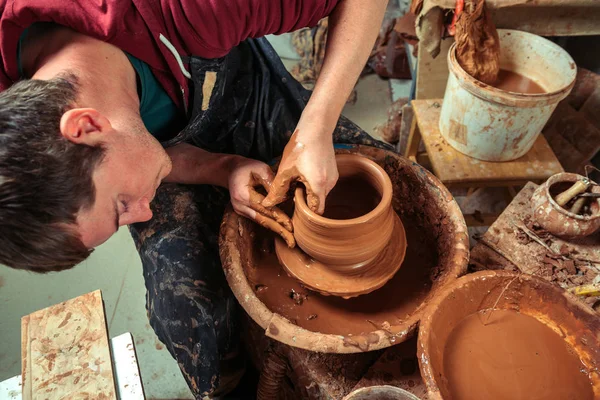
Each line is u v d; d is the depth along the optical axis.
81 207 0.78
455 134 1.79
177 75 1.01
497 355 1.06
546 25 1.77
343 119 1.62
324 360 1.19
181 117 1.21
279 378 1.32
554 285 1.07
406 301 1.28
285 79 1.59
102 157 0.80
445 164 1.80
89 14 0.85
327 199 1.32
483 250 1.33
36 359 1.12
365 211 1.29
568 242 1.33
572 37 2.15
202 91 1.11
